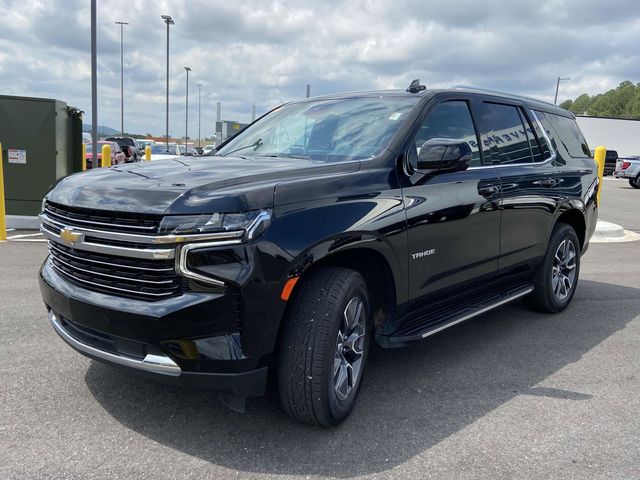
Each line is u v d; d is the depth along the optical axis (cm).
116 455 290
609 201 1966
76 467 278
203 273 269
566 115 602
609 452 304
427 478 277
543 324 533
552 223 526
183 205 271
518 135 499
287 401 305
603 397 374
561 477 280
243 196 275
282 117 473
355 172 337
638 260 866
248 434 314
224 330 274
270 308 279
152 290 280
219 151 460
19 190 1038
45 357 412
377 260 345
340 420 322
